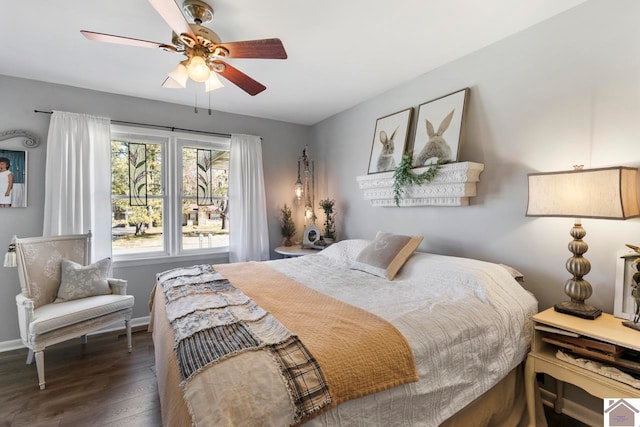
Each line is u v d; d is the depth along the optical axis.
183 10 1.76
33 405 1.91
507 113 2.14
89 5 1.76
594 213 1.46
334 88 3.04
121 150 3.25
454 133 2.39
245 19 1.90
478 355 1.45
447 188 2.39
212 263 3.70
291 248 3.85
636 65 1.59
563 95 1.86
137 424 1.75
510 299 1.76
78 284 2.58
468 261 2.05
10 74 2.69
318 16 1.88
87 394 2.03
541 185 1.66
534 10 1.84
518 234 2.09
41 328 2.11
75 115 2.90
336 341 1.18
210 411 0.89
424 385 1.25
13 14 1.84
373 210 3.31
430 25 1.99
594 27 1.73
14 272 2.73
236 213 3.74
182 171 3.55
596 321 1.55
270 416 0.91
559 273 1.90
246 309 1.55
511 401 1.69
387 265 2.27
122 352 2.62
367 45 2.23
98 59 2.42
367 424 1.09
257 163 3.88
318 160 4.24
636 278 1.45
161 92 3.13
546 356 1.59
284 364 1.03
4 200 2.69
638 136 1.59
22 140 2.76
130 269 3.26
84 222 2.93
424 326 1.39
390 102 3.07
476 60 2.32
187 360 1.09
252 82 2.02
